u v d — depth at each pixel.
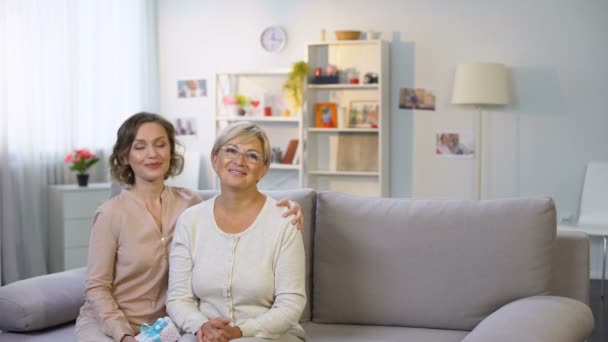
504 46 5.50
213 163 2.24
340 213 2.59
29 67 5.09
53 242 5.21
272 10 6.01
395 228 2.52
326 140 5.84
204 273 2.18
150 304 2.34
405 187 5.77
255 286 2.13
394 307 2.48
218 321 2.03
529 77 5.46
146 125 2.38
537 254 2.38
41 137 5.22
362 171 5.67
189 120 6.27
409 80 5.70
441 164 5.68
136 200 2.37
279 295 2.14
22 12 5.05
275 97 5.91
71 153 5.18
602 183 5.04
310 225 2.65
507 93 5.29
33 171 5.11
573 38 5.37
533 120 5.48
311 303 2.62
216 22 6.16
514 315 2.08
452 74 5.61
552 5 5.39
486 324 2.05
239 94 6.00
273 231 2.17
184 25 6.24
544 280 2.38
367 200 2.62
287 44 5.98
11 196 4.95
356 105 5.70
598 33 5.32
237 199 2.20
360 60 5.66
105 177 5.76
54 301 2.46
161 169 2.39
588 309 2.30
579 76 5.38
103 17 5.72
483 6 5.52
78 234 5.11
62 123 5.40
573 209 5.43
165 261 2.35
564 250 2.58
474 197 5.62
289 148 5.82
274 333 2.08
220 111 5.99
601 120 5.35
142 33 6.07
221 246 2.18
